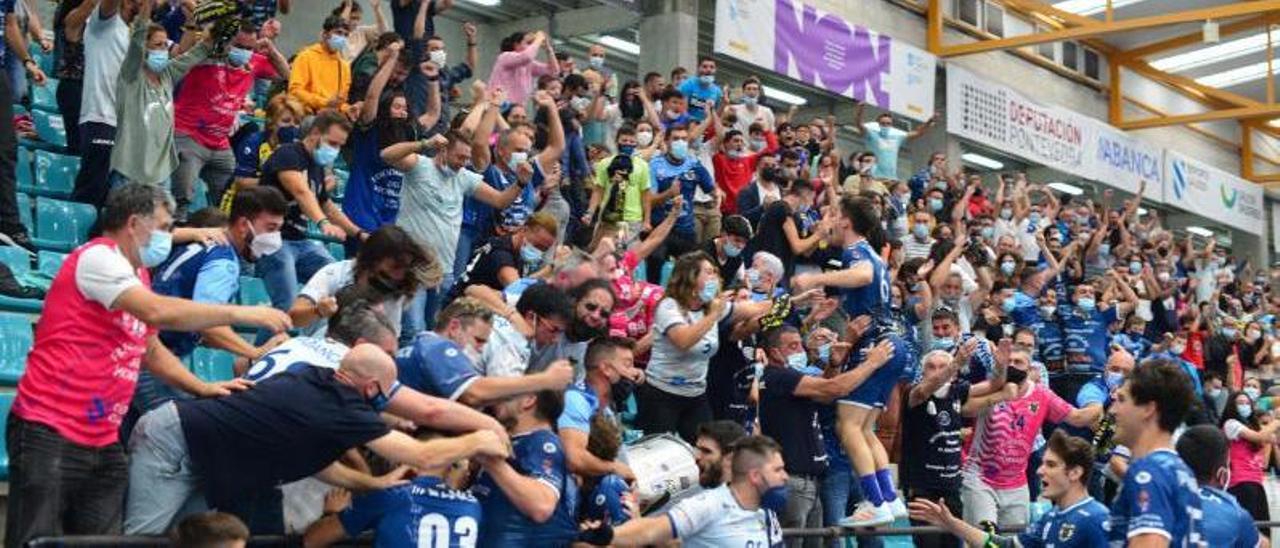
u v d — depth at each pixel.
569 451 5.38
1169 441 4.88
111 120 8.65
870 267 7.68
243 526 4.20
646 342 7.58
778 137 14.93
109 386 4.58
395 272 5.52
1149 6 23.39
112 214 4.65
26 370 4.57
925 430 8.25
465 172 8.38
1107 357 13.70
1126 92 25.80
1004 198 17.30
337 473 4.62
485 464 4.73
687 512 5.44
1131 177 24.28
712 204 12.37
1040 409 9.21
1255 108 23.47
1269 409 15.02
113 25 8.66
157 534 4.49
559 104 11.46
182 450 4.50
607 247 7.75
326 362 4.63
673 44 17.06
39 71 9.52
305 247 7.72
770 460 5.53
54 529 4.46
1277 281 26.17
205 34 8.91
